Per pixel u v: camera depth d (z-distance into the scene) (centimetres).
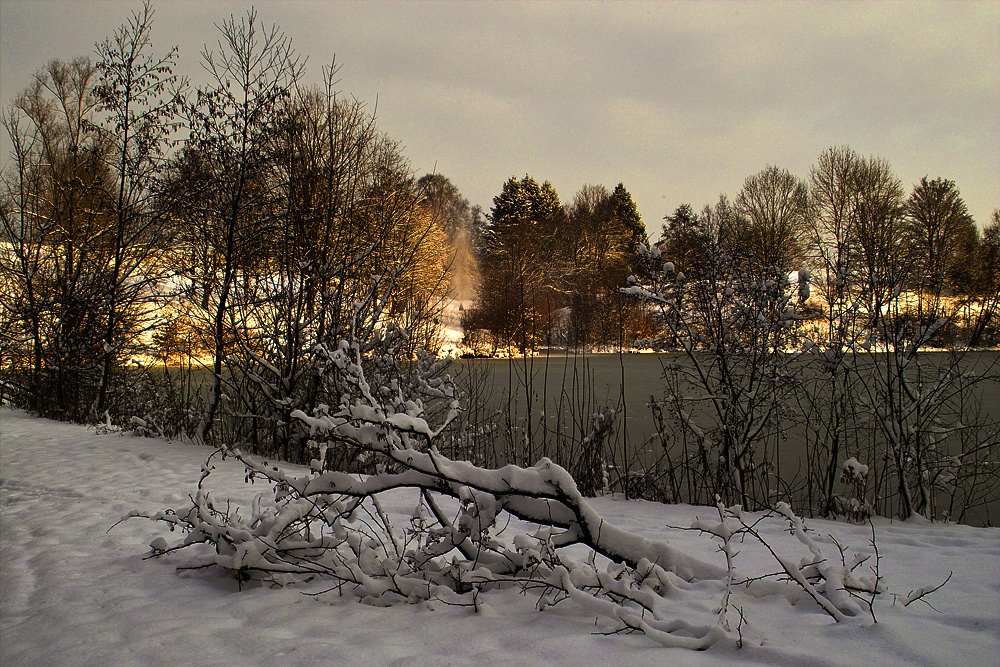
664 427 913
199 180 1211
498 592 365
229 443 1154
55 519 617
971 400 1093
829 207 3325
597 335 3684
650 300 888
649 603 316
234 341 1148
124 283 1573
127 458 972
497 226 5306
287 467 934
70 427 1374
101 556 486
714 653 260
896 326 827
